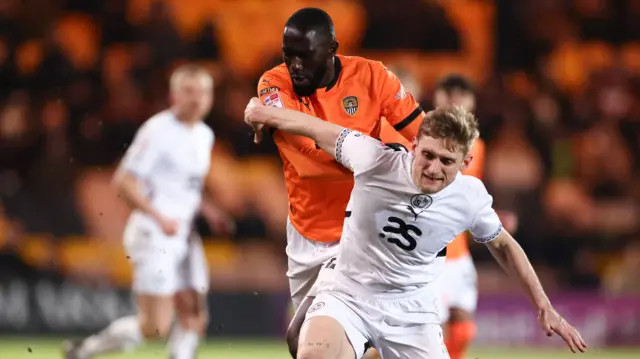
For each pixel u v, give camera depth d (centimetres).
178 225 3297
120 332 3278
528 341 4284
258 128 2008
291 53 1994
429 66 5594
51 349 3947
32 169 4881
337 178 2050
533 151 5119
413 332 2039
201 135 3366
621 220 4956
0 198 4738
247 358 3803
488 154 5072
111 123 5119
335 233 2136
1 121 5038
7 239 4472
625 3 5791
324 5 5697
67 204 4791
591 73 5547
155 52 5369
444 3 5775
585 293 4356
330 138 1958
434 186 1869
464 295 3098
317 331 1953
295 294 2250
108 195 4916
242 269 4559
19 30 5638
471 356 4025
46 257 4519
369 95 2122
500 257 2067
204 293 3369
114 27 5600
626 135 5372
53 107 5175
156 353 3794
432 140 1831
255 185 4978
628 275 4541
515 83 5594
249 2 5772
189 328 3350
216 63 5416
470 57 5656
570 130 5319
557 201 5031
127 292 4275
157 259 3225
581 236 4744
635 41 5778
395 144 2005
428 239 1962
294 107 2070
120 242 4722
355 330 1994
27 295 4300
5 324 4272
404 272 1992
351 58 2153
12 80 5303
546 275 4591
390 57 5612
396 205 1927
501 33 5691
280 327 4338
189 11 5775
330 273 2062
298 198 2150
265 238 4762
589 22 5781
